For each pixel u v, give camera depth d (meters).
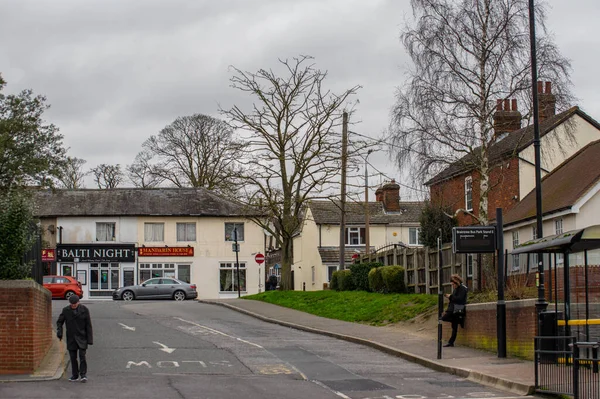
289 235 43.50
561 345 17.45
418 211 62.16
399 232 61.19
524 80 28.91
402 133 29.62
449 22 29.58
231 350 21.55
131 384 15.77
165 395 14.51
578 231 15.79
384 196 62.38
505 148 34.06
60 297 49.44
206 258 60.94
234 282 61.16
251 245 61.47
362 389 15.64
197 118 66.00
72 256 59.62
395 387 15.93
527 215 35.56
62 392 14.65
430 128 29.34
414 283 32.56
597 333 18.31
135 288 50.00
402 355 20.81
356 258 44.38
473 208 42.28
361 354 21.45
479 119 29.27
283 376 17.38
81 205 60.78
